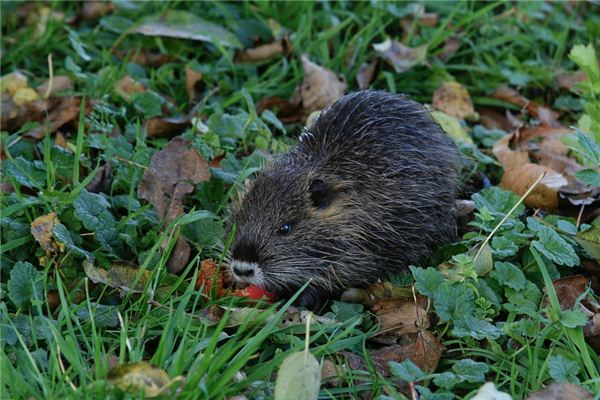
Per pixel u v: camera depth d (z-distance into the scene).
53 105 9.09
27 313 6.56
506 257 7.09
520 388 5.93
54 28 10.41
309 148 7.69
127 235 7.13
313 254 7.11
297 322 6.51
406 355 6.25
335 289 7.25
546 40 11.01
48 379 5.62
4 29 10.69
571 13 11.77
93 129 8.65
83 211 7.12
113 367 5.49
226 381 5.41
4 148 8.24
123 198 7.68
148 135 9.03
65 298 6.57
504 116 10.38
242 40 10.66
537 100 10.63
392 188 7.39
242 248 6.97
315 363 5.44
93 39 10.51
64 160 8.01
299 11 10.89
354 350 6.36
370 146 7.49
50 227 6.94
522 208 7.64
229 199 7.93
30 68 10.19
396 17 10.88
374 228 7.27
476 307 6.52
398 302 6.73
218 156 8.35
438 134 7.92
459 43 10.78
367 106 7.74
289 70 10.40
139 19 10.48
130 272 6.80
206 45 10.55
